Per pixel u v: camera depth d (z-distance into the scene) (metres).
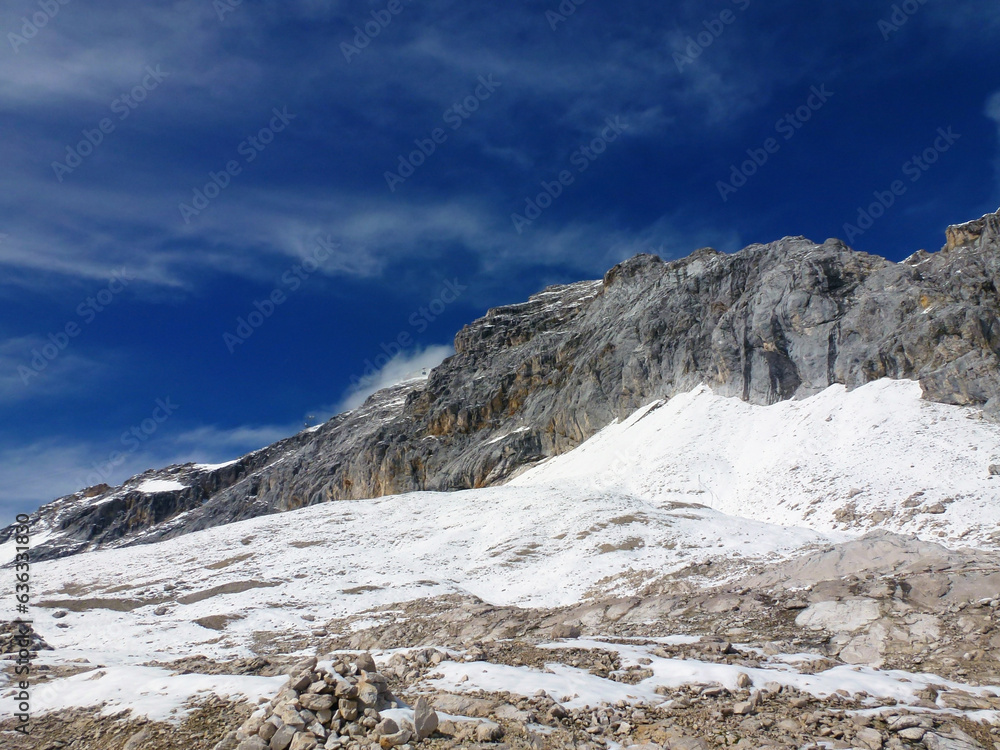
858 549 20.70
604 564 32.59
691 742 9.23
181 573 42.16
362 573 36.75
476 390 103.44
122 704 11.79
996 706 10.05
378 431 113.00
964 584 14.92
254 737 9.62
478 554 39.34
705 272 82.06
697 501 47.78
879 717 9.83
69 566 48.03
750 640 15.29
